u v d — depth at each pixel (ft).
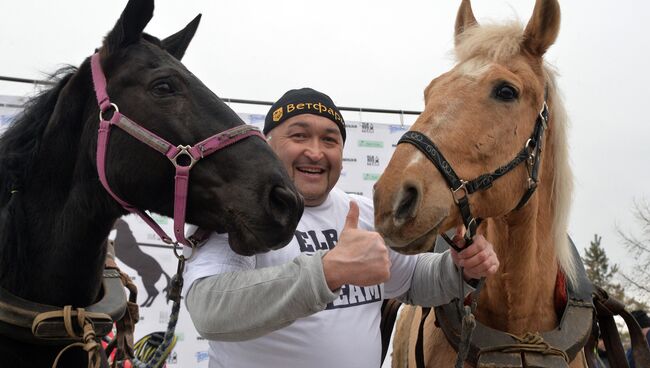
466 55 6.15
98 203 5.45
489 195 5.57
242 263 5.29
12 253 5.32
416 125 5.55
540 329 6.40
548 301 6.46
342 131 6.73
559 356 6.07
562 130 6.44
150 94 5.25
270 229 4.76
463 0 7.26
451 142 5.35
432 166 5.24
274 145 6.50
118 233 14.75
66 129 5.57
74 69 6.10
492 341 6.15
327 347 5.71
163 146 5.07
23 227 5.38
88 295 5.60
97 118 5.41
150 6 5.51
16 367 5.24
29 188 5.54
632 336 7.07
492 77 5.68
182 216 5.04
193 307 4.79
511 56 6.07
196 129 5.13
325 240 6.23
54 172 5.54
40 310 5.23
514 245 6.17
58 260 5.39
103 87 5.39
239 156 5.01
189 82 5.38
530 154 5.85
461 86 5.70
